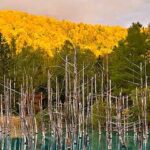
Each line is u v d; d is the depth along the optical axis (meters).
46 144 37.31
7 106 37.19
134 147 34.44
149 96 43.97
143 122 29.55
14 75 65.94
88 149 35.03
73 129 26.92
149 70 55.94
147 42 62.00
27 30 167.00
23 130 31.58
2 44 78.75
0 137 39.72
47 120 45.00
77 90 26.11
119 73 59.06
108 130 32.00
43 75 66.06
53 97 47.91
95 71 65.50
